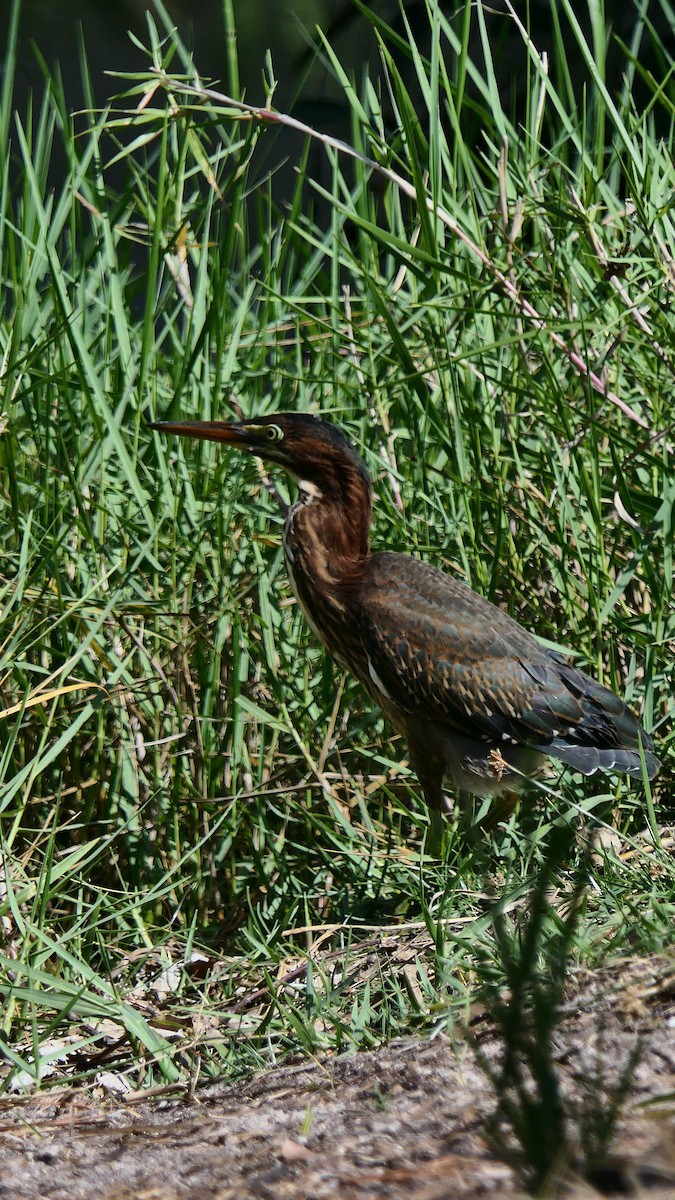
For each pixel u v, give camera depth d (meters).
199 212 11.95
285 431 10.09
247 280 12.26
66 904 9.66
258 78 20.20
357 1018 7.22
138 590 10.18
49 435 10.70
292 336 13.27
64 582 10.43
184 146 11.24
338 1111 5.81
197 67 20.39
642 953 6.59
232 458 11.06
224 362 11.26
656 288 10.58
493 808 9.89
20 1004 8.34
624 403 10.53
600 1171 4.46
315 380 10.95
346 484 10.13
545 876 4.93
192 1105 6.64
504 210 10.22
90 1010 7.80
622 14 14.55
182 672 10.08
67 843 9.99
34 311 11.33
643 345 10.84
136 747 9.91
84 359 10.27
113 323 11.95
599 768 9.41
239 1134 5.79
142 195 12.84
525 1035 5.86
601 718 9.66
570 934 5.18
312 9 18.42
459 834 9.70
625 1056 5.57
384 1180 4.88
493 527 10.80
